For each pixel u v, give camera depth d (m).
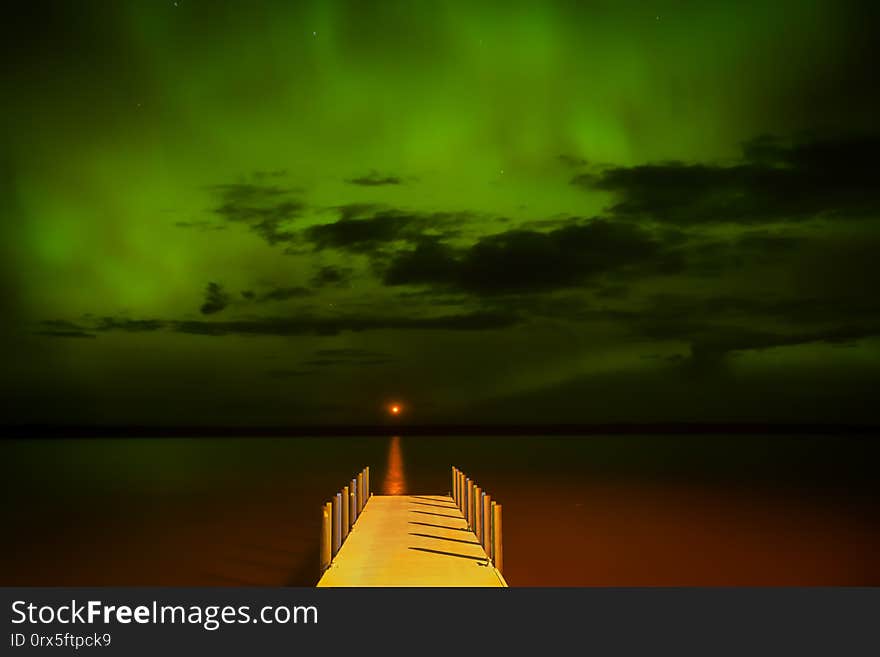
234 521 23.78
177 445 81.50
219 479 38.09
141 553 18.75
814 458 54.16
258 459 54.03
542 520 23.47
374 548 12.96
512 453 60.72
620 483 35.38
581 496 29.84
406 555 12.41
